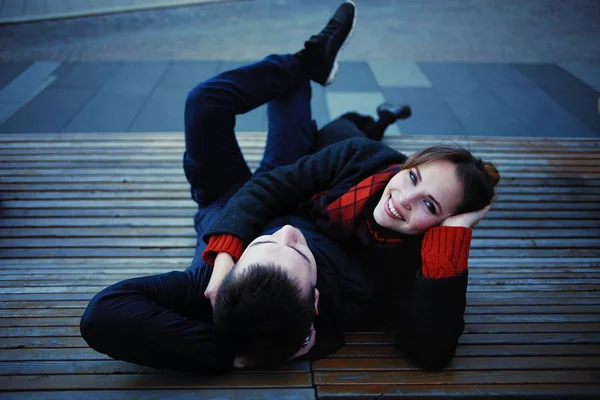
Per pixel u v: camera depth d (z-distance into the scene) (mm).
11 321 1471
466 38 4711
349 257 1494
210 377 1255
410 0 5777
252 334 1121
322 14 5262
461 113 3424
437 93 3701
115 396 1187
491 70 4062
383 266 1522
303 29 4848
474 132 3203
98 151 2660
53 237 2051
